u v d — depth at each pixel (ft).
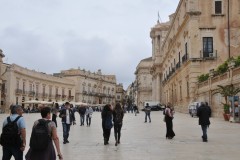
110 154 36.65
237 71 89.97
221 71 104.17
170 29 202.80
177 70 170.09
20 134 24.62
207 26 134.72
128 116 140.87
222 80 102.22
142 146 43.01
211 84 113.50
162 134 58.54
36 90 275.39
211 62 133.80
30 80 262.67
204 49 134.82
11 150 24.43
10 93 226.17
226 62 103.50
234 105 84.64
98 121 103.76
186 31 142.61
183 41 152.35
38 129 20.59
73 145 44.27
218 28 134.92
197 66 134.00
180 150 39.22
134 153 37.22
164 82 245.86
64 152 38.14
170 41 198.49
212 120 93.71
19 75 241.76
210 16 135.23
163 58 255.50
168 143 45.88
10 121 24.62
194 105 116.98
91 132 63.72
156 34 294.46
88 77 388.78
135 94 459.32
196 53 134.10
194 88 133.49
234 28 134.41
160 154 36.40
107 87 446.60
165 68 244.83
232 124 78.89
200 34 134.92
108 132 44.96
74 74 369.30
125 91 647.56
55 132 21.11
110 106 44.98
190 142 46.78
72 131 66.13
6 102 224.33
